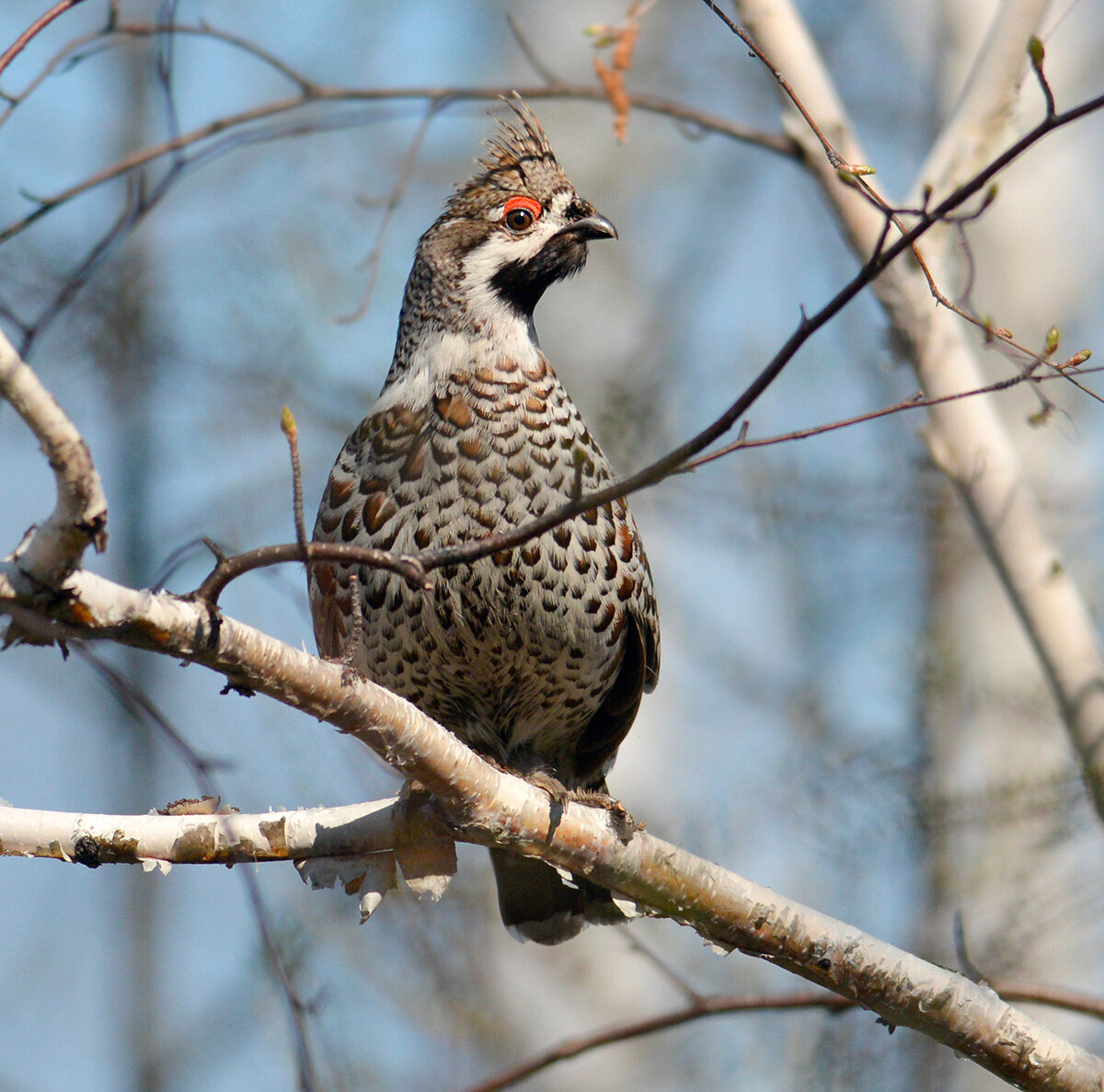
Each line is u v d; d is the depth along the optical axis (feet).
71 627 16.71
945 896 37.93
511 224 28.78
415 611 26.91
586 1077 36.50
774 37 30.99
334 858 22.89
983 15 41.11
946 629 42.01
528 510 26.61
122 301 41.55
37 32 21.18
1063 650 27.86
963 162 29.37
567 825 22.21
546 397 27.20
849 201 29.96
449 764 20.93
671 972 26.14
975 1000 21.94
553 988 36.99
